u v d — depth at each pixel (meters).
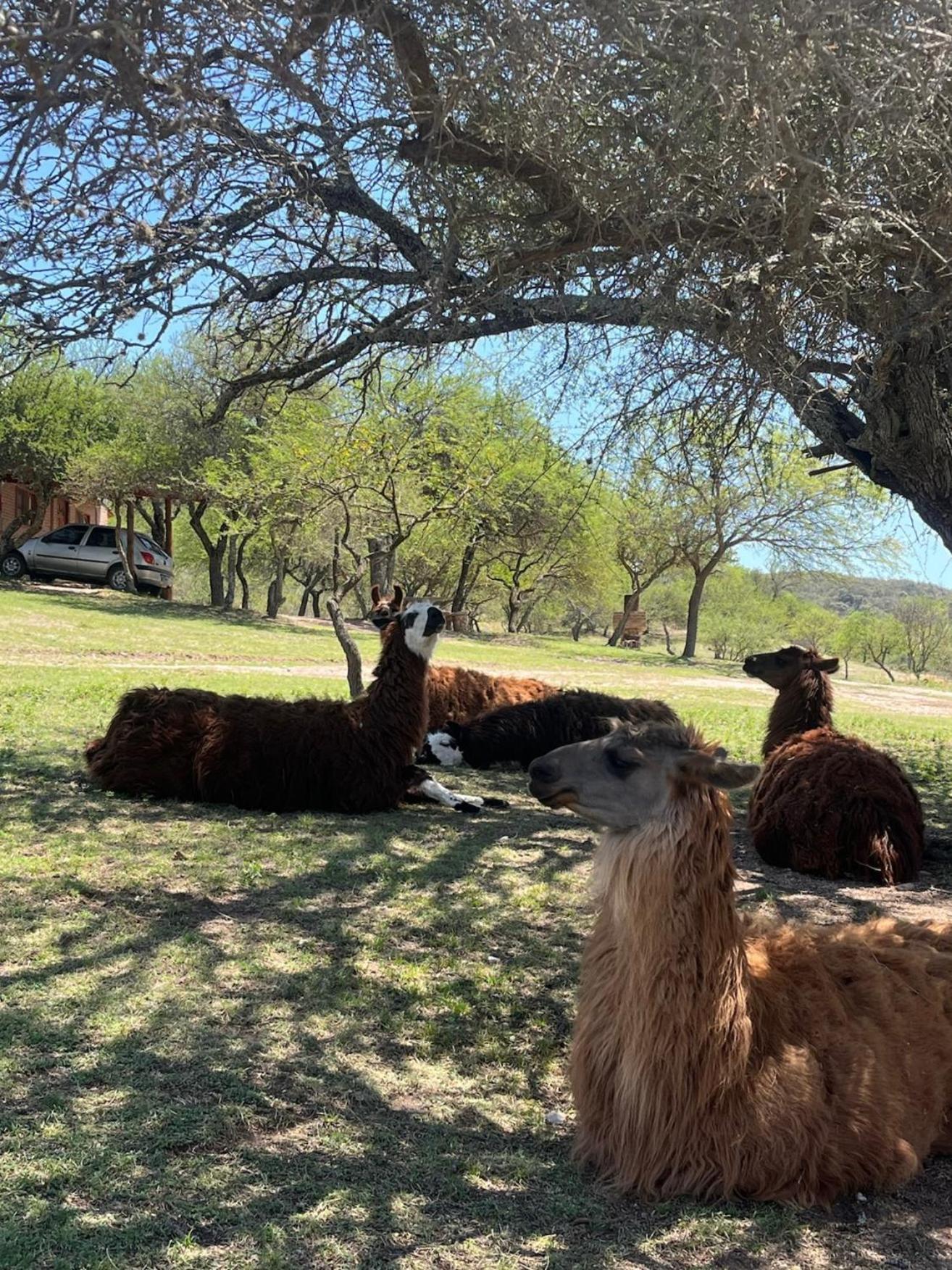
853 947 3.88
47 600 29.34
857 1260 3.05
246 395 9.16
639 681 26.88
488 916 6.09
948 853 8.23
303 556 24.17
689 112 4.37
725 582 65.25
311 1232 2.98
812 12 3.89
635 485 10.85
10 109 4.07
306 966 5.07
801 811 7.49
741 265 6.24
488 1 4.36
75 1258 2.78
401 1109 3.81
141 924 5.49
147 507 46.00
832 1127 3.33
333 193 6.10
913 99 4.45
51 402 30.11
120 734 8.59
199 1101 3.70
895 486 7.55
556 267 6.67
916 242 5.69
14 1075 3.79
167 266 5.59
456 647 31.52
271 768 8.33
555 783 3.30
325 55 4.15
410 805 9.05
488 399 15.71
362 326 7.01
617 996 3.35
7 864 6.38
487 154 5.50
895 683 45.97
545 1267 2.91
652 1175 3.25
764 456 8.66
